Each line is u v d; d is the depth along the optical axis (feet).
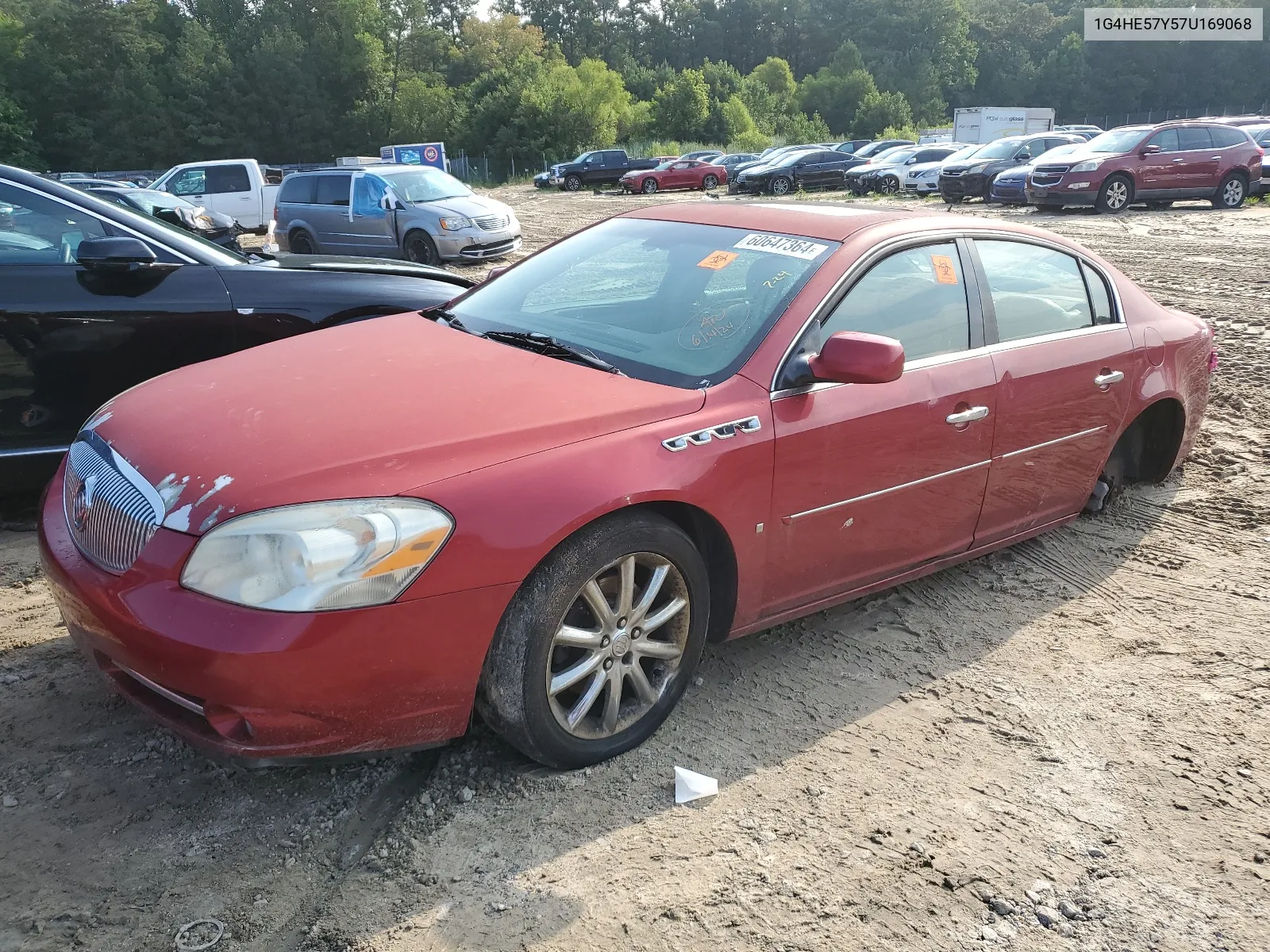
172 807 8.24
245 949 6.79
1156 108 345.72
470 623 7.72
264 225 67.97
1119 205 62.39
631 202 102.94
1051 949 7.16
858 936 7.16
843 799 8.70
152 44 244.42
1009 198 68.59
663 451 8.75
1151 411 15.11
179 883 7.38
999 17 380.99
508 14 359.25
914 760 9.36
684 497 8.79
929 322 11.28
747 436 9.31
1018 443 12.25
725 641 10.25
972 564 13.96
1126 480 15.97
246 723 7.32
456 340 10.74
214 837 7.90
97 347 14.37
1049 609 12.62
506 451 8.14
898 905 7.48
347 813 8.25
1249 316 30.25
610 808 8.41
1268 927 7.47
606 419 8.71
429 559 7.48
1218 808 8.84
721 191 115.03
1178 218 58.80
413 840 7.91
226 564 7.23
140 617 7.31
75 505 8.63
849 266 10.57
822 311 10.22
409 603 7.43
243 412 8.75
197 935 6.88
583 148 198.90
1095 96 345.72
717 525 9.27
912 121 301.84
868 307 10.68
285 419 8.50
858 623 12.14
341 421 8.39
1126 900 7.68
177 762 8.82
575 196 119.03
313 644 7.13
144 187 67.41
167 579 7.37
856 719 10.02
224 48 242.78
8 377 13.83
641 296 11.12
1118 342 13.67
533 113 197.06
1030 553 14.33
